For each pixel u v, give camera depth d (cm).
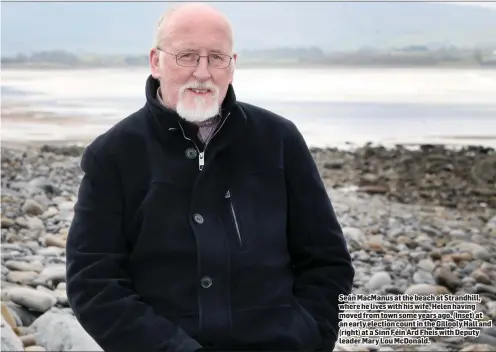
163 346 197
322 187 227
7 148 659
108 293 204
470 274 494
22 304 403
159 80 223
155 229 208
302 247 225
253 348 207
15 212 550
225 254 206
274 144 221
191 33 209
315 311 219
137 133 215
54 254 491
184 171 211
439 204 612
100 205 211
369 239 543
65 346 360
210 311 204
